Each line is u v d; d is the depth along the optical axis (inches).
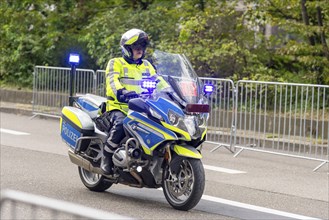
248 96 1184.8
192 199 718.5
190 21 1461.6
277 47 1499.8
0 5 1817.2
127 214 717.3
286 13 1457.9
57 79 1517.0
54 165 996.6
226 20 1482.5
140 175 738.8
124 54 767.7
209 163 1080.8
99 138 780.6
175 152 722.8
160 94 732.0
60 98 1510.8
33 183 864.3
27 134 1314.0
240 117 1192.8
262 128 1165.7
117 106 761.0
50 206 346.9
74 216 348.8
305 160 1151.6
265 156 1179.3
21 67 1817.2
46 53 1793.8
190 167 719.7
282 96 1139.9
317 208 789.2
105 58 1632.6
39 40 1797.5
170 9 1644.9
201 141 731.4
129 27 1624.0
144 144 723.4
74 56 864.9
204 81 1233.4
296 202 816.3
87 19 1775.3
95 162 782.5
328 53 1392.7
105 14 1664.6
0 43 1844.2
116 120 749.9
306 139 1108.5
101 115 786.8
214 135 1228.5
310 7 1391.5
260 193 859.4
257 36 1503.4
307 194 865.5
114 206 752.3
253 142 1175.6
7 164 993.5
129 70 765.9
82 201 772.6
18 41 1800.0
